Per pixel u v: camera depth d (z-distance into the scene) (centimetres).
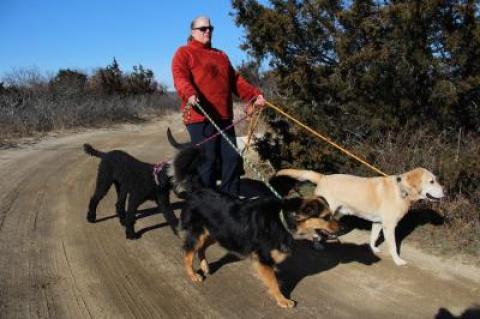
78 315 410
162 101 3061
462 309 423
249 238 432
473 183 634
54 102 2009
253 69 929
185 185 493
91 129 1839
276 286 429
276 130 805
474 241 565
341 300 442
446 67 682
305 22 743
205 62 566
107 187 636
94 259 529
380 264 526
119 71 3084
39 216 670
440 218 625
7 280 469
